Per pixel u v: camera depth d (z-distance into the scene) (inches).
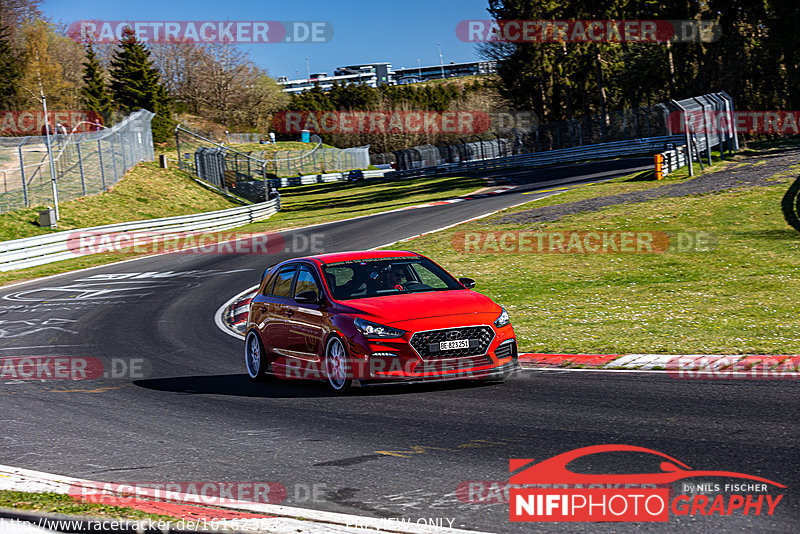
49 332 872.3
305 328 511.8
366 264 536.1
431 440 350.9
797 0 3253.0
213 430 400.2
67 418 448.8
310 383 540.4
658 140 3191.4
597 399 426.3
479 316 472.1
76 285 1283.2
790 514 235.3
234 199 2763.3
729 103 2493.8
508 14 4042.8
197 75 5974.4
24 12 4293.8
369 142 6343.5
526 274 1089.4
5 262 1502.2
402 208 2226.9
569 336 673.0
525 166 3491.6
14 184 2274.9
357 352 461.4
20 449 375.2
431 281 534.0
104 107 4753.9
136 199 2394.2
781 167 1857.8
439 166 3732.8
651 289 912.3
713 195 1571.1
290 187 3986.2
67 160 2464.3
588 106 4281.5
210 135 5172.2
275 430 391.2
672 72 3582.7
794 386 434.3
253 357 577.3
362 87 6791.3
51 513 253.6
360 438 362.9
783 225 1252.5
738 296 823.7
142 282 1277.1
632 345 609.9
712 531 226.1
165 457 346.9
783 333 622.5
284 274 571.5
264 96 6151.6
